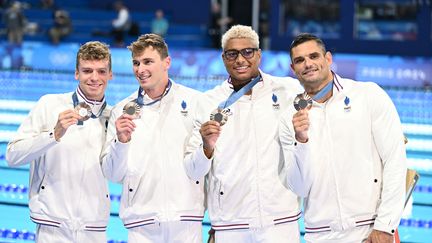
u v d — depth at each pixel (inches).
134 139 299.1
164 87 303.4
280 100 298.4
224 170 294.8
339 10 1266.0
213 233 309.9
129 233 303.9
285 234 295.4
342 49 1273.4
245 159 293.6
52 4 1456.7
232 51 290.0
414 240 441.1
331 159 283.6
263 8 1437.0
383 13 1251.8
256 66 295.3
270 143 294.2
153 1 1553.9
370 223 283.4
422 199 529.3
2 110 855.1
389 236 273.4
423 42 1245.7
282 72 1074.7
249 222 293.6
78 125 303.7
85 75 296.7
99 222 307.1
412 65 1078.4
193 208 301.1
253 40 291.1
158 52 293.9
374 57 1088.8
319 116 287.9
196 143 296.5
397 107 944.9
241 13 1445.6
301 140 272.4
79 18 1472.7
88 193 303.6
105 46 302.0
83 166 302.5
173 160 299.6
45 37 1365.7
